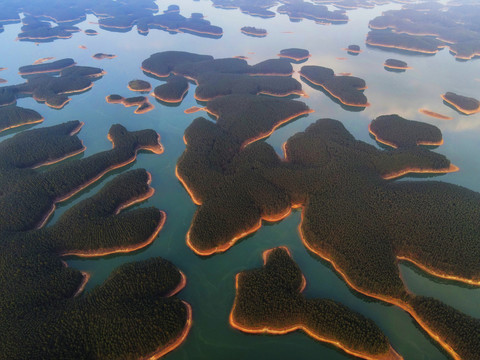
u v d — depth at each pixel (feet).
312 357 314.14
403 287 351.46
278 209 458.91
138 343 303.48
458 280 372.58
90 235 418.92
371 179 503.20
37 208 472.85
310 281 381.60
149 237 433.07
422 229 410.52
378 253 381.60
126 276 360.69
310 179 502.79
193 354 315.99
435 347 319.27
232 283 382.22
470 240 393.50
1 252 393.09
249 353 317.42
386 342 307.78
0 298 341.82
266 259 406.82
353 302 358.64
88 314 322.14
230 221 432.66
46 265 383.65
